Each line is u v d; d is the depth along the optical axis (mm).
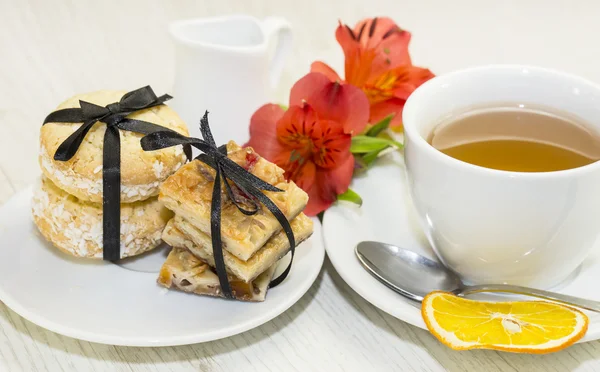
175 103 465
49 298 365
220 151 382
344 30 481
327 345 373
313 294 400
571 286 377
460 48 612
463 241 369
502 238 358
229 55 443
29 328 374
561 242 357
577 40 625
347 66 482
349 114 444
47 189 392
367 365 364
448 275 389
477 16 665
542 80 405
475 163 371
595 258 389
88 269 387
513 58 596
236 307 368
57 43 604
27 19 635
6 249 389
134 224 388
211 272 373
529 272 371
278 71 500
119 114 392
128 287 377
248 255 354
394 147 474
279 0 683
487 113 407
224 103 454
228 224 360
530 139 389
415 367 363
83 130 379
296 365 363
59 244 386
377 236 408
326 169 423
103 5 666
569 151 378
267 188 365
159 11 660
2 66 569
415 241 408
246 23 480
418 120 387
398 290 372
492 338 342
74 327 348
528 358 364
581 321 343
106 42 611
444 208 364
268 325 383
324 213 416
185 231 372
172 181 368
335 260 380
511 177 339
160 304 368
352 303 396
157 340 345
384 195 435
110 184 375
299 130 422
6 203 415
